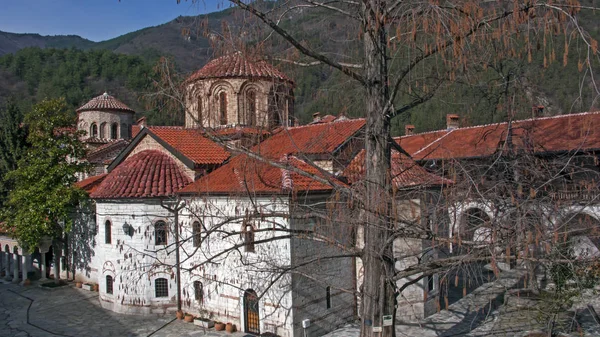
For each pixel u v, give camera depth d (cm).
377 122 993
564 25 757
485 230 957
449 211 969
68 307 2469
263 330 1906
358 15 973
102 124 4084
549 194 967
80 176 3962
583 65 696
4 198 3662
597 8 760
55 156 2875
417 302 2109
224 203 2023
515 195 950
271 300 1878
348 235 1116
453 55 844
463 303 2356
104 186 2381
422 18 823
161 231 2275
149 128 2461
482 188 970
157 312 2258
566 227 933
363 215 985
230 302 2036
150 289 2262
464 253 1006
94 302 2547
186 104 1105
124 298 2300
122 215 2302
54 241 3106
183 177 2322
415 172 1198
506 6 823
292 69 1057
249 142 1118
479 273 1193
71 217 3039
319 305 1928
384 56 984
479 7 812
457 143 2752
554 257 925
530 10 790
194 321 2123
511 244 880
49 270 3269
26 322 2236
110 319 2228
